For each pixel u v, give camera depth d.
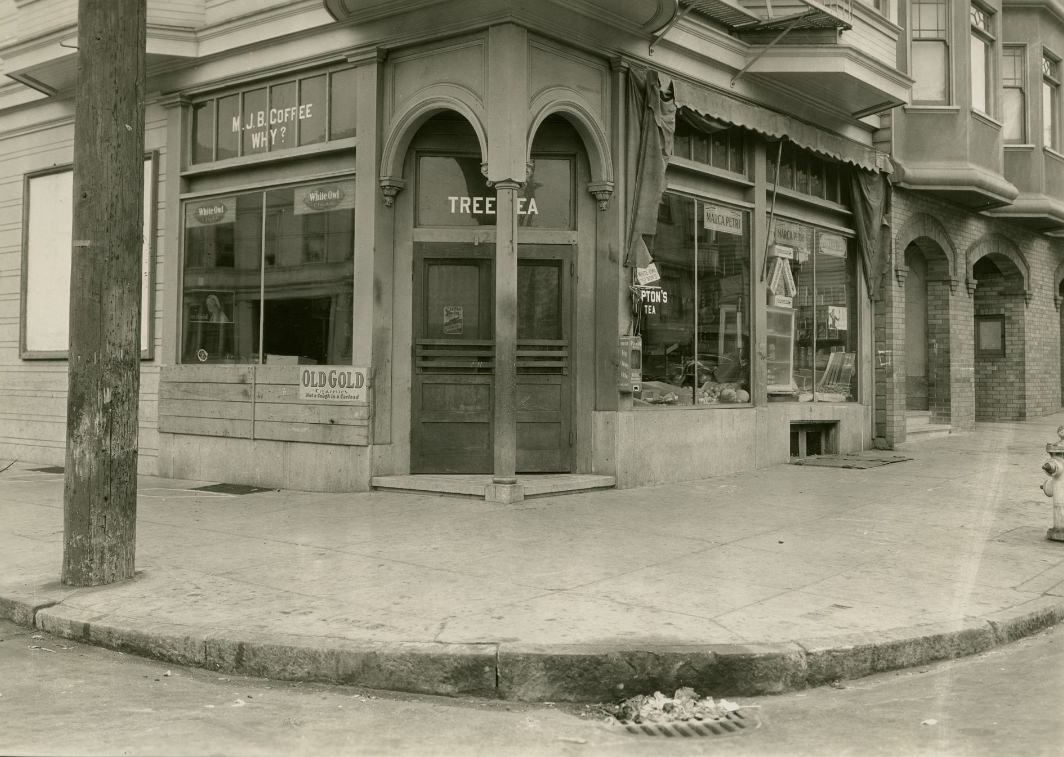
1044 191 17.77
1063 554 7.23
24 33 12.73
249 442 10.75
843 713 4.48
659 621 5.31
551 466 10.15
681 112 10.73
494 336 10.07
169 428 11.48
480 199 10.05
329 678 4.89
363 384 9.80
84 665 5.18
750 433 11.94
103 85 6.30
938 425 16.38
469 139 10.03
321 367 10.12
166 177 11.73
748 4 11.52
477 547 7.27
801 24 11.27
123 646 5.40
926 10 15.29
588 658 4.72
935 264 16.55
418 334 10.05
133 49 6.43
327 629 5.22
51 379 13.41
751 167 12.12
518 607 5.60
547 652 4.75
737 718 4.43
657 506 9.12
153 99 11.77
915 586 6.22
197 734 4.14
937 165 14.99
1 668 5.11
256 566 6.73
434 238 10.00
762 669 4.75
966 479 11.20
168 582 6.32
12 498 10.13
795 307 13.17
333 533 7.86
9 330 13.91
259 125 10.97
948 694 4.73
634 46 10.19
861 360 14.49
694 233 11.35
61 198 13.31
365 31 9.80
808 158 13.50
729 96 11.60
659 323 10.83
